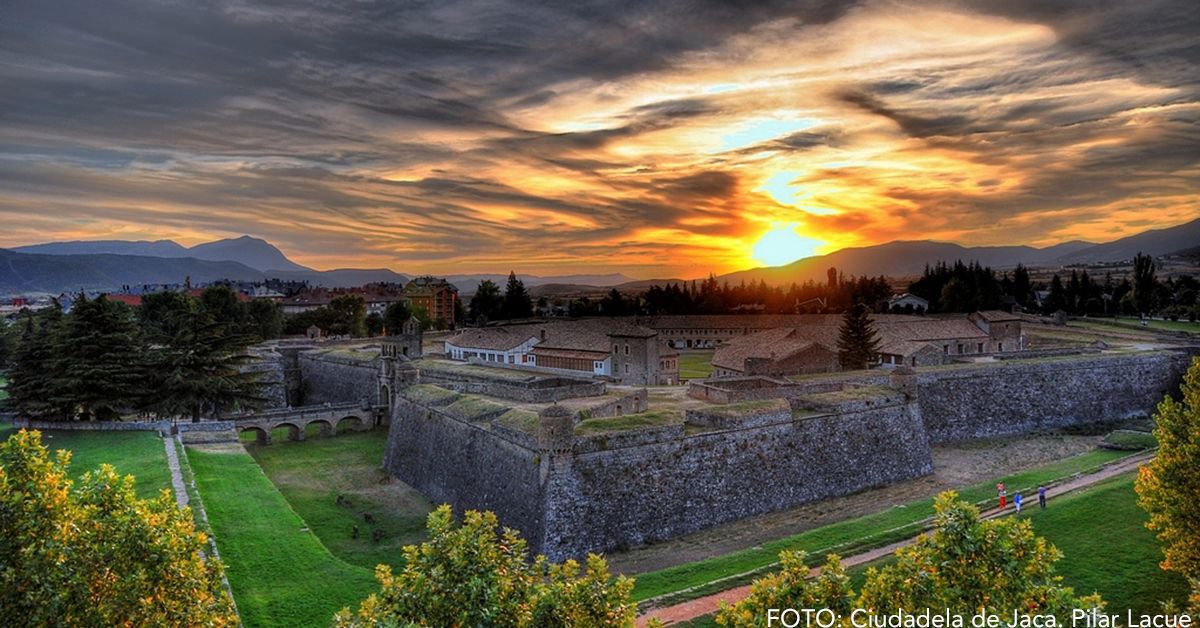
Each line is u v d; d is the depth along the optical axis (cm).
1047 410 8938
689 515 5478
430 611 2223
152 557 2305
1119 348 10844
